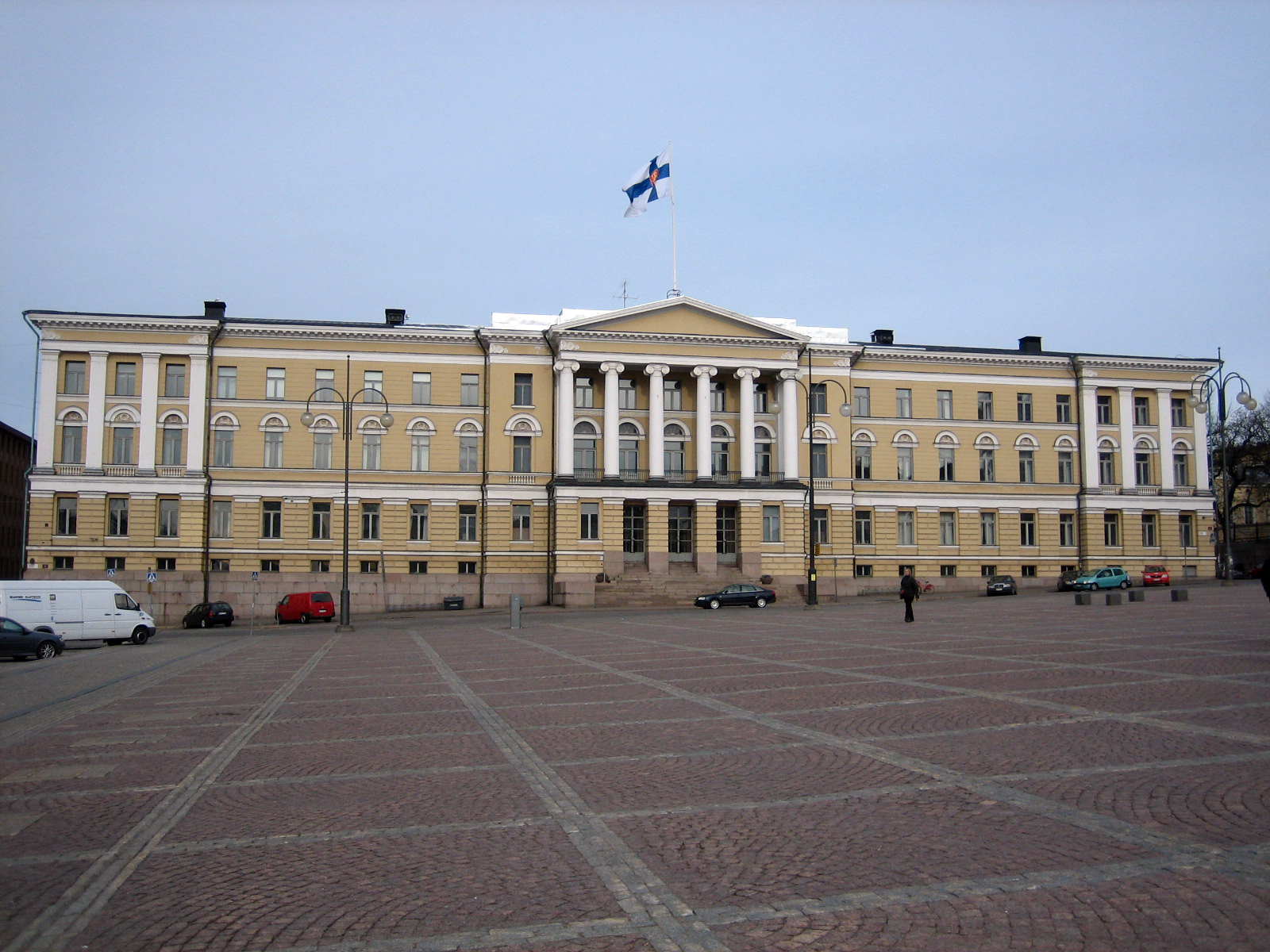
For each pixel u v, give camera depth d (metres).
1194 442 72.94
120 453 60.19
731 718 14.58
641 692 18.06
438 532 63.69
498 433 63.75
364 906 7.02
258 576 59.91
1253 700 14.20
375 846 8.52
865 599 63.62
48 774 12.06
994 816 8.70
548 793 10.21
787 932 6.30
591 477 63.75
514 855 8.09
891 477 69.06
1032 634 27.92
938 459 69.94
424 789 10.60
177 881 7.70
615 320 63.19
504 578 62.53
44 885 7.66
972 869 7.32
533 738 13.53
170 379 61.28
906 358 69.75
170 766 12.40
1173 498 71.81
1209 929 6.11
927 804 9.18
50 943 6.47
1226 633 25.19
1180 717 13.01
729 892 7.04
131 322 60.12
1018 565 70.50
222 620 55.03
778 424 65.94
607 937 6.31
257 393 62.69
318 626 52.59
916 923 6.36
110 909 7.09
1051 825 8.35
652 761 11.66
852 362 68.75
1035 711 14.03
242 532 61.75
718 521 64.50
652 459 63.09
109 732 15.38
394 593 61.53
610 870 7.60
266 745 13.71
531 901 6.99
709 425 63.94
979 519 70.19
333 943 6.38
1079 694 15.42
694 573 62.66
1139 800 9.01
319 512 63.06
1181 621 30.08
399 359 64.25
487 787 10.60
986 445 70.56
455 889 7.30
